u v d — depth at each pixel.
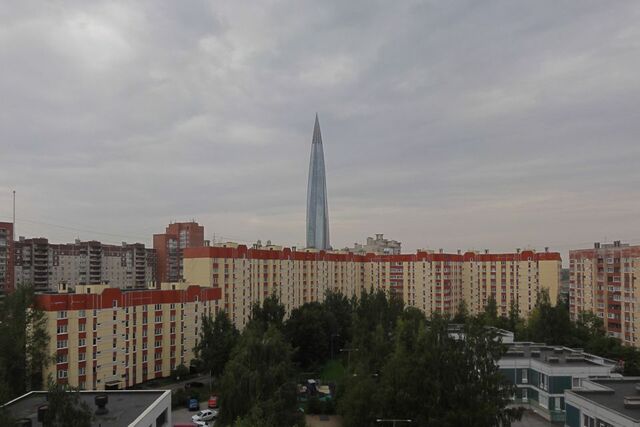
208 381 117.00
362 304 142.12
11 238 182.50
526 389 89.75
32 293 93.62
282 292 174.62
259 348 77.25
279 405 66.12
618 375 84.06
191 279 149.12
